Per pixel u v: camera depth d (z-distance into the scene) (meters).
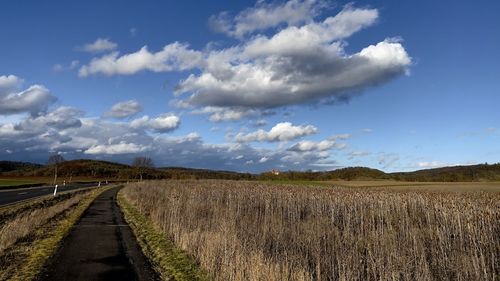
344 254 12.67
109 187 68.75
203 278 10.05
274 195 30.08
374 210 25.09
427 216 22.59
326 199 27.84
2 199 34.84
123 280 9.72
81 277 9.88
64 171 134.25
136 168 129.00
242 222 18.52
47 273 10.17
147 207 27.77
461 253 13.76
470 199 26.00
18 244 13.80
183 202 26.64
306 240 15.55
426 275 10.76
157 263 11.52
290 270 10.56
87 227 18.61
